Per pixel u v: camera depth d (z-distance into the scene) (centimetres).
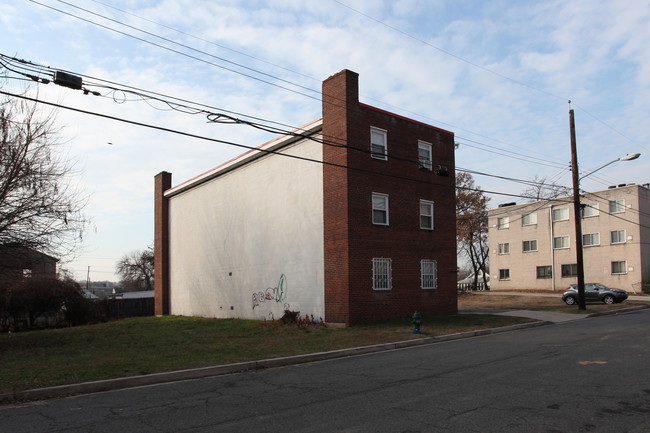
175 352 1341
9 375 1002
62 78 1129
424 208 2325
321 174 2117
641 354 1105
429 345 1482
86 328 2384
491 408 681
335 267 1998
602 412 648
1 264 1595
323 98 2116
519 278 4809
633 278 3969
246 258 2609
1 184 1484
